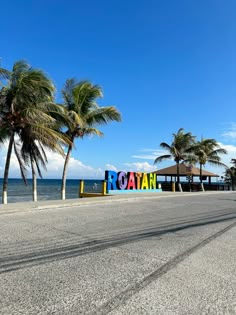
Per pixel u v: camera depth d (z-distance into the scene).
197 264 6.50
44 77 18.34
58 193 45.88
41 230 9.76
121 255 7.07
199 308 4.42
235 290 5.11
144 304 4.49
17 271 5.84
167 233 9.81
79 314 4.16
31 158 20.75
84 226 10.70
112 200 21.11
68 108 24.47
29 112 18.20
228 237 9.38
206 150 45.16
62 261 6.53
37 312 4.20
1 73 17.81
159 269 6.11
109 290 4.99
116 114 25.11
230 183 64.81
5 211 14.05
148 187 35.06
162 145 40.31
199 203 21.09
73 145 24.59
